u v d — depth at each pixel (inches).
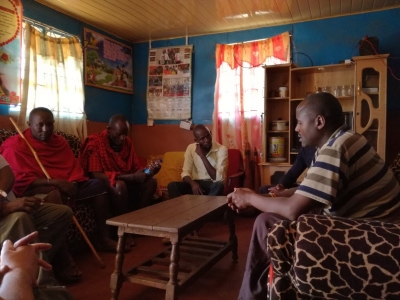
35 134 101.7
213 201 91.2
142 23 159.2
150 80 184.1
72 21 149.5
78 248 101.7
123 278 70.2
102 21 156.8
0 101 117.3
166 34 176.6
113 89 173.8
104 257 99.4
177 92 178.7
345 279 36.8
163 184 157.6
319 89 147.6
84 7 140.3
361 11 144.5
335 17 149.4
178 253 64.9
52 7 138.8
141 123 188.4
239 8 141.1
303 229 39.5
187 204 86.7
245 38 166.6
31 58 128.6
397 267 35.3
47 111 102.5
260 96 161.3
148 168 121.0
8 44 119.1
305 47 154.9
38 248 36.8
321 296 38.9
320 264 37.4
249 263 61.3
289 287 41.6
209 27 165.0
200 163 132.3
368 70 130.9
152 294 76.3
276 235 41.0
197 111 177.0
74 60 145.9
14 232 67.2
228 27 165.0
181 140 179.0
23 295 30.6
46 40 134.6
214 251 87.1
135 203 124.1
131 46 187.5
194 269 74.2
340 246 37.3
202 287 79.7
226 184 138.7
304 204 50.1
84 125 149.8
